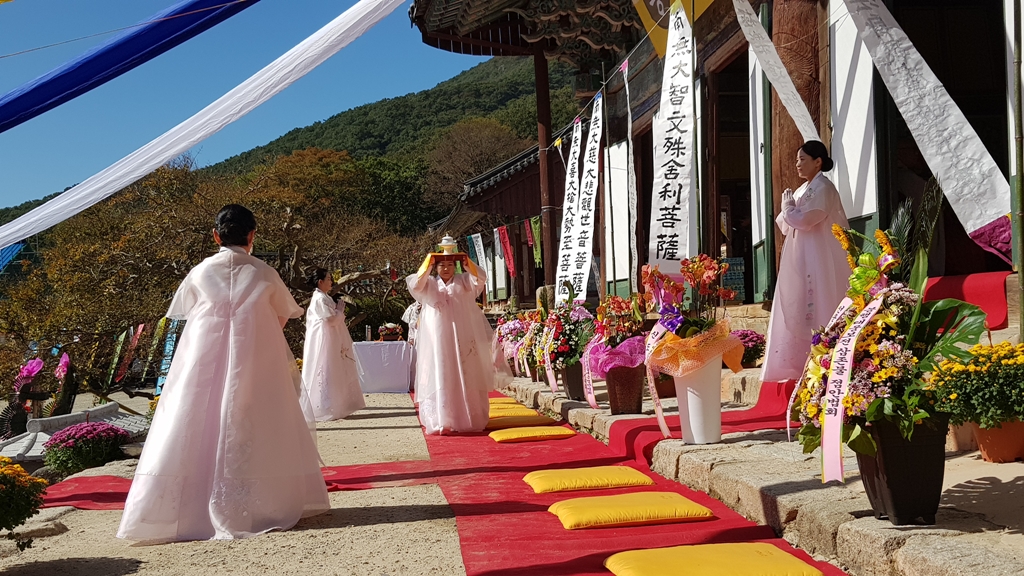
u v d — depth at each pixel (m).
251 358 3.91
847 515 2.99
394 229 43.47
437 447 6.55
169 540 3.71
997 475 3.27
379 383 13.95
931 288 5.46
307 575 3.08
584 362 6.91
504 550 3.27
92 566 3.31
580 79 15.38
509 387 12.31
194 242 19.47
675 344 4.74
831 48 7.35
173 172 21.48
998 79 9.20
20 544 3.37
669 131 7.36
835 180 7.35
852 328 2.89
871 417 2.71
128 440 7.58
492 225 29.72
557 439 6.71
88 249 18.56
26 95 4.96
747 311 8.69
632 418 6.13
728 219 14.24
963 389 2.67
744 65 12.86
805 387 3.11
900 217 3.25
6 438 10.41
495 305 28.72
